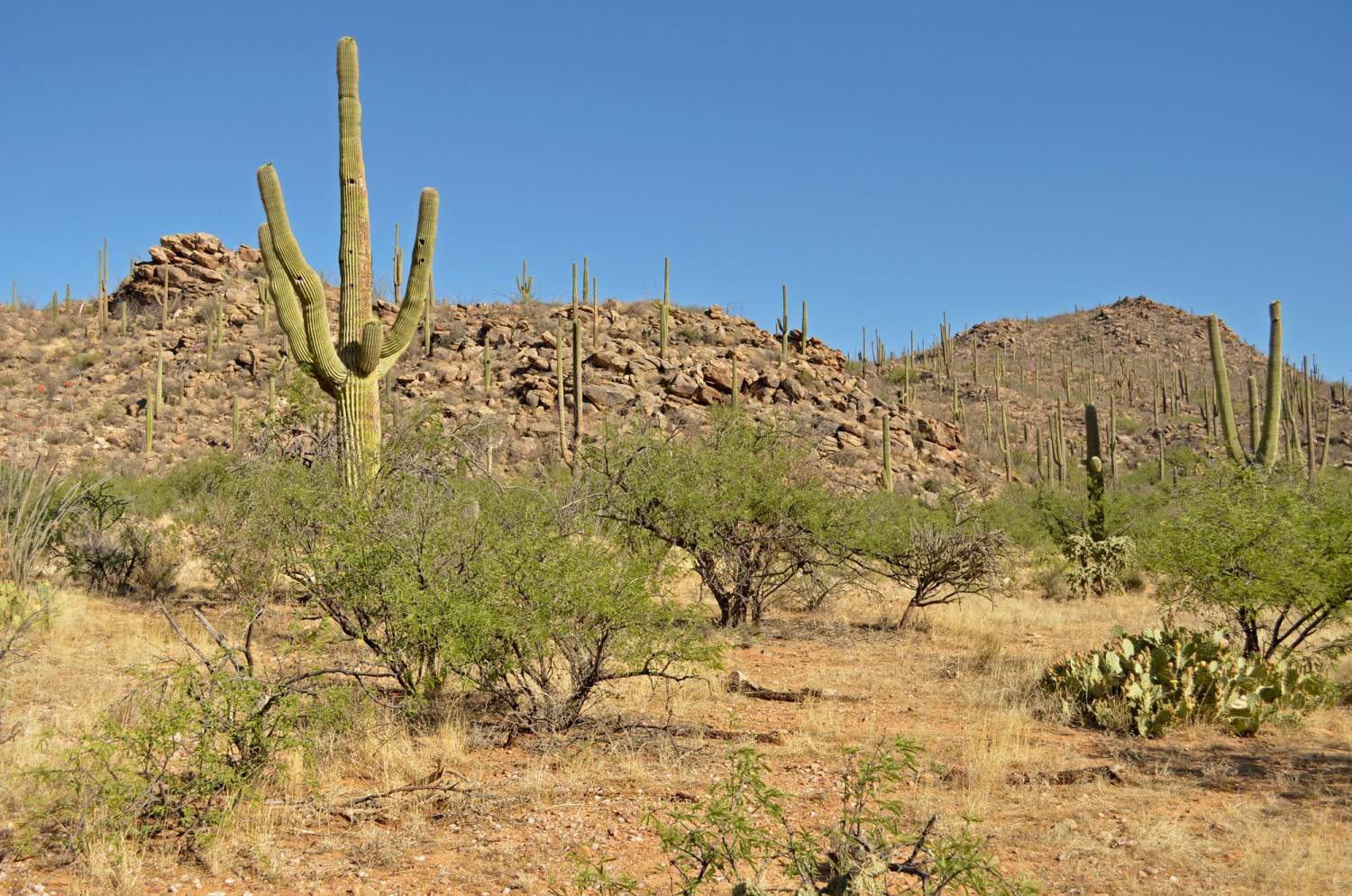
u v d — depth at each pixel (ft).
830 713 26.58
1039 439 155.63
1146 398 255.29
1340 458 177.27
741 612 41.39
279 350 142.82
